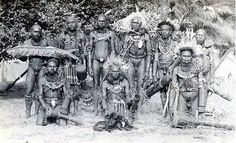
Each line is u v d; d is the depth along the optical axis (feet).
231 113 23.70
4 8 26.81
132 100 22.03
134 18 23.76
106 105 21.83
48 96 21.86
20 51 22.16
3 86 29.76
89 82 25.29
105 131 20.83
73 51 23.54
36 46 22.72
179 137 19.90
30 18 27.27
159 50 23.93
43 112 21.95
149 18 24.57
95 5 28.35
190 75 22.26
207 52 23.41
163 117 23.90
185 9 33.14
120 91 21.86
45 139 19.08
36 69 22.53
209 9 35.01
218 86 24.91
